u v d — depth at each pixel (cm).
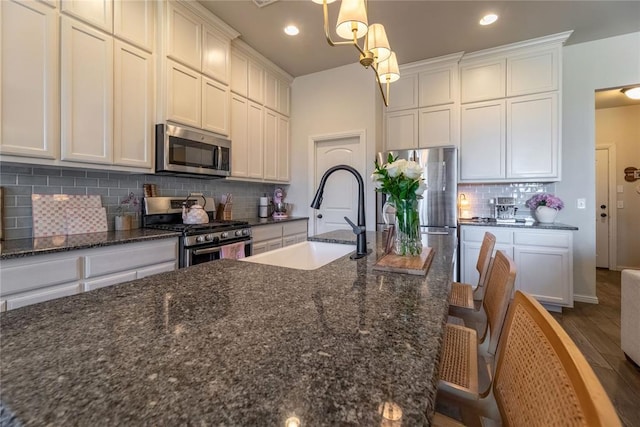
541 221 316
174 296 82
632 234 457
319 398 40
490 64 332
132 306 74
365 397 40
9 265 150
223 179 334
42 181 208
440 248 167
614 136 463
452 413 81
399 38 305
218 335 58
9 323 64
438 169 322
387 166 132
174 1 250
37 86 180
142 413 37
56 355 51
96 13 207
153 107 245
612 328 256
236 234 286
